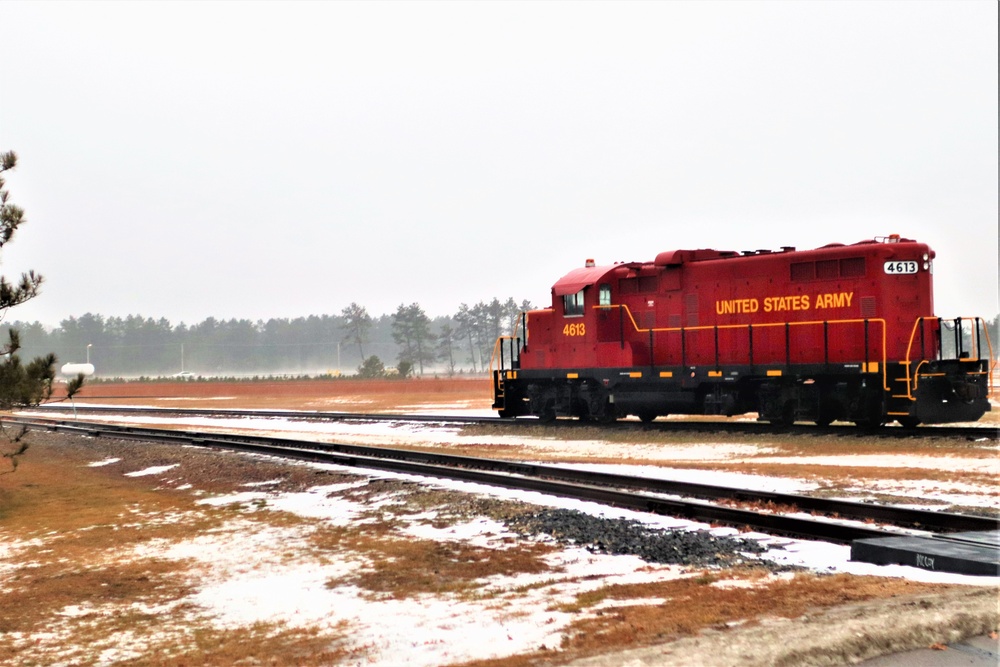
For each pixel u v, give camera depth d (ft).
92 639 30.40
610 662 21.35
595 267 98.27
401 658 25.45
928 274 76.38
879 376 74.84
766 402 82.79
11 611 34.47
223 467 72.69
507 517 44.50
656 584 31.04
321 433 108.37
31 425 138.21
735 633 22.81
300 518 50.03
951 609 23.12
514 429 96.12
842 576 29.35
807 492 48.57
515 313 533.14
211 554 42.34
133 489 69.31
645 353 91.40
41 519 57.16
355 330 550.36
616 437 84.48
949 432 69.67
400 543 41.39
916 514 38.40
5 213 67.67
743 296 83.46
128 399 263.29
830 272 78.02
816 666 20.18
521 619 28.07
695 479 54.13
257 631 29.99
